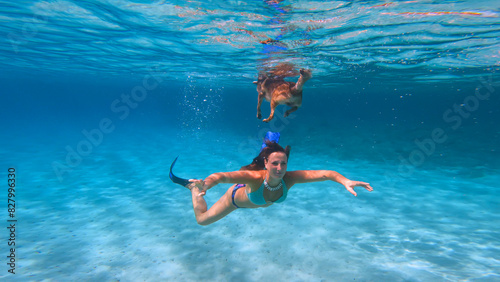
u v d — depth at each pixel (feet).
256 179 11.71
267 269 19.74
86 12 27.71
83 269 19.20
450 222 27.73
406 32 27.89
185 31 31.48
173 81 103.76
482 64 46.39
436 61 44.01
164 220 28.09
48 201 33.12
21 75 120.78
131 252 21.71
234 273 19.22
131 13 26.68
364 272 19.43
